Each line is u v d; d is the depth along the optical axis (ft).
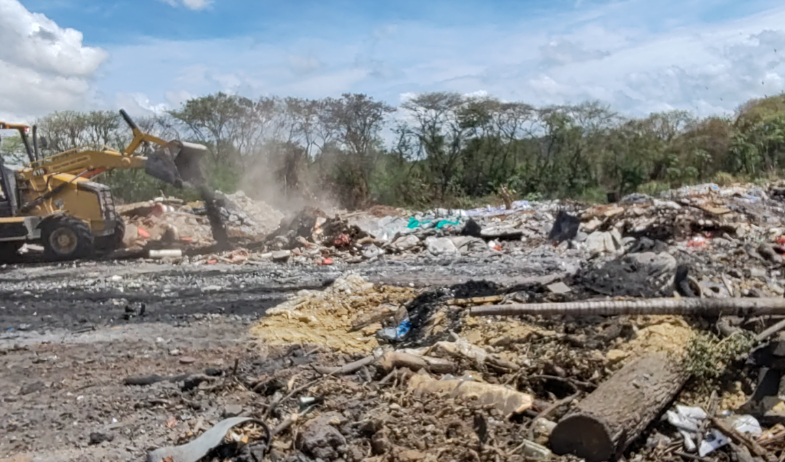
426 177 106.83
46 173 52.34
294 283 37.14
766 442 15.19
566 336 21.20
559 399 18.28
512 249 50.16
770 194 66.85
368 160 104.88
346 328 27.17
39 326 27.81
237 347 24.13
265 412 17.60
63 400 19.03
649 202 56.24
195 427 16.69
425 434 15.52
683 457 15.15
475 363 20.42
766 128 104.99
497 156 111.96
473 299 26.63
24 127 53.78
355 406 17.39
